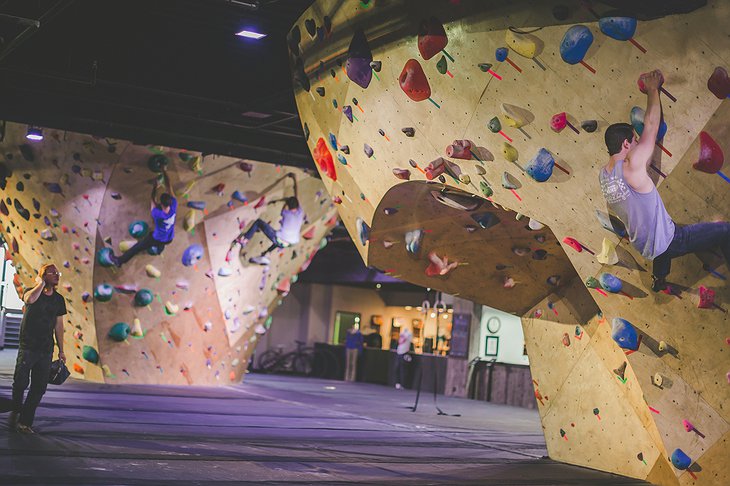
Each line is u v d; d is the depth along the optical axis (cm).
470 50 699
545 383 1020
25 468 705
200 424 1101
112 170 1433
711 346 691
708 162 617
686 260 663
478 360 2169
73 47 1216
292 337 2884
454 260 998
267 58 1240
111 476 704
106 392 1412
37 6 1018
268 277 1706
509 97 695
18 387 869
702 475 749
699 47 593
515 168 727
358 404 1666
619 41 617
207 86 1323
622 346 743
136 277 1533
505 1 660
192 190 1497
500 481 848
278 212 1616
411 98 776
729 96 595
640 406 880
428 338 2747
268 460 861
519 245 948
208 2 1037
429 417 1519
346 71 831
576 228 723
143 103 1377
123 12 1094
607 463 939
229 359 1758
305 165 1513
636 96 630
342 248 2633
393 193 903
